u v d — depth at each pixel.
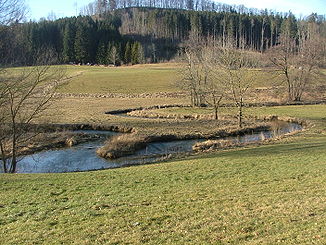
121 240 10.88
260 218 11.92
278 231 10.70
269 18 173.50
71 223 12.54
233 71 44.91
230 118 49.19
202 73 56.78
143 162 29.08
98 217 13.05
